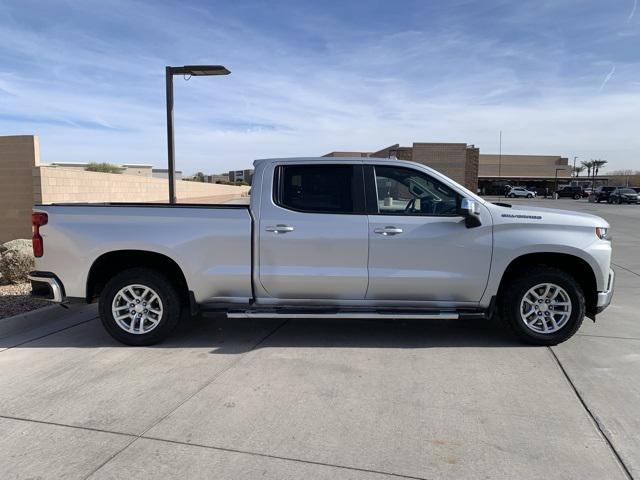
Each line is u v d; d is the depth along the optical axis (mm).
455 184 5348
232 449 3393
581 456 3314
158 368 4820
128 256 5527
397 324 6328
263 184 5383
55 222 5410
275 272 5309
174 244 5293
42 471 3146
